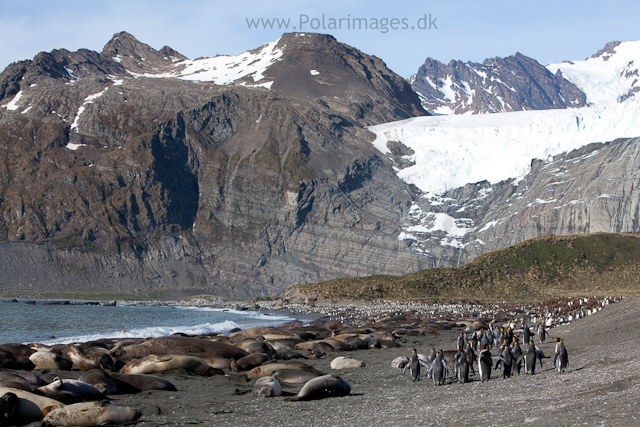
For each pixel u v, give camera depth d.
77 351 21.42
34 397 12.75
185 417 13.06
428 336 41.59
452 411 11.70
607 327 30.12
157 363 20.34
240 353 25.19
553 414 9.98
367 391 16.75
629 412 9.28
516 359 18.64
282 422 12.16
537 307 66.44
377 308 80.81
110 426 12.05
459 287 95.81
